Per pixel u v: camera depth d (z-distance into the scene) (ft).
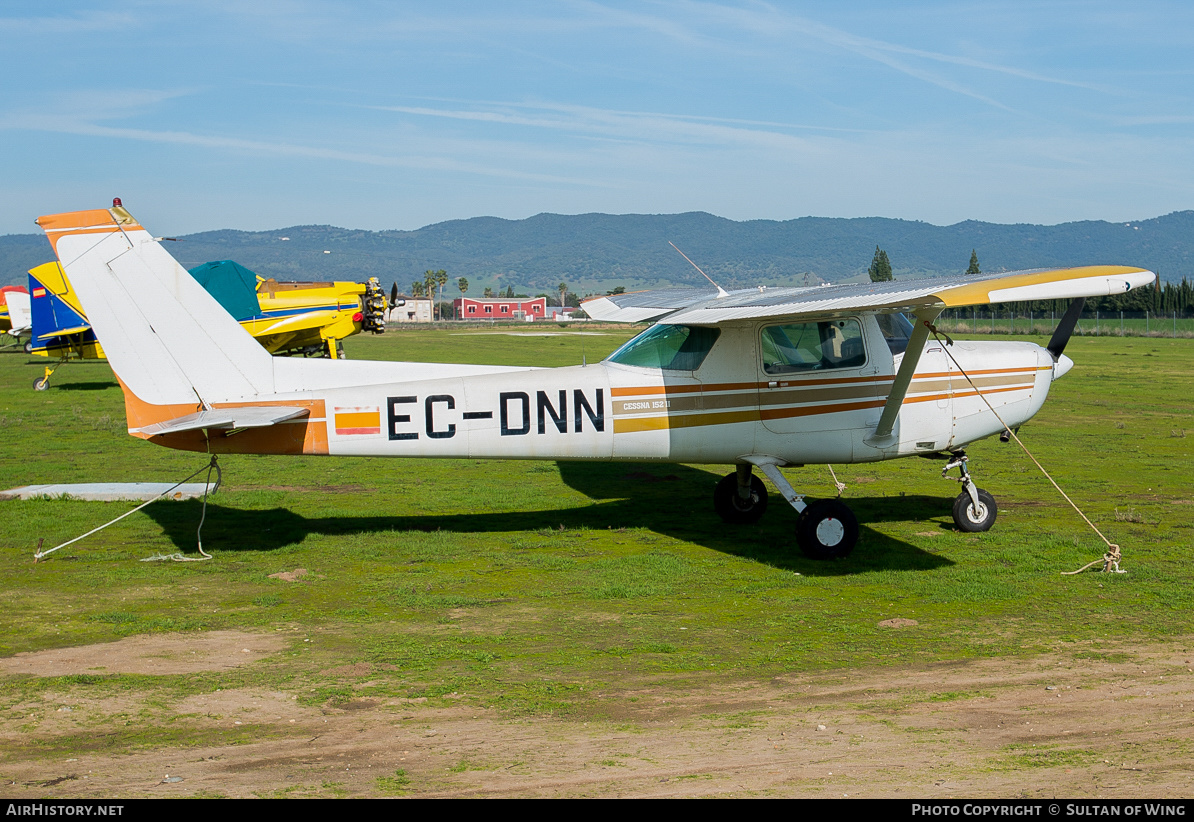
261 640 21.59
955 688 18.31
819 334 30.81
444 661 20.16
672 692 18.26
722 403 30.58
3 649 20.97
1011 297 22.79
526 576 27.25
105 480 43.62
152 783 14.30
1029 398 32.27
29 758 15.30
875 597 24.95
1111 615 23.06
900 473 45.57
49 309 87.10
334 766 14.96
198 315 29.30
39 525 33.58
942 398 31.53
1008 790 13.76
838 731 16.22
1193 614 23.07
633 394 30.42
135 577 27.07
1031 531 32.55
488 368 31.45
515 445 30.22
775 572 27.55
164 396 29.27
